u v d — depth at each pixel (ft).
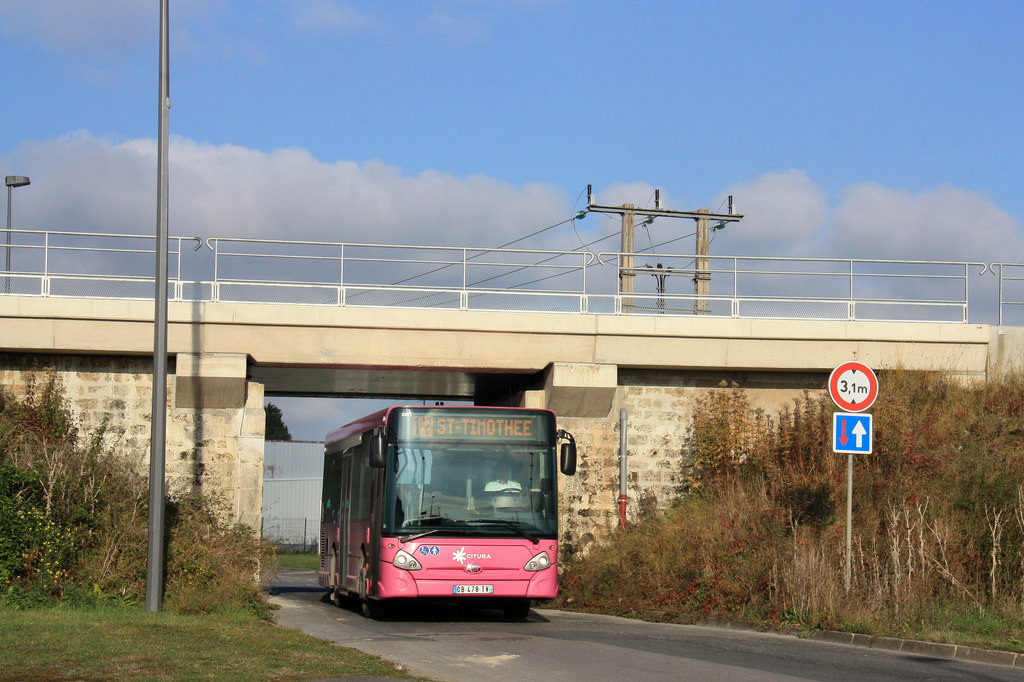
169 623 45.80
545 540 56.29
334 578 71.92
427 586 54.49
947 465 64.28
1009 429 70.95
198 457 76.95
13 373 76.23
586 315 81.46
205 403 77.25
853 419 52.60
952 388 78.95
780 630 51.72
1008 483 58.08
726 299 82.79
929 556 51.65
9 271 74.90
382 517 55.52
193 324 76.54
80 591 52.42
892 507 58.70
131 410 76.89
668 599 63.36
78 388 76.74
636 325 81.66
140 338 75.56
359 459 64.54
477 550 55.21
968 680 34.60
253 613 54.60
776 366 82.74
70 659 35.12
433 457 56.29
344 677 33.30
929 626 46.52
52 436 71.77
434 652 41.14
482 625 55.62
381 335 79.41
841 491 63.87
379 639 46.06
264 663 35.32
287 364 79.46
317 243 78.84
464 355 80.53
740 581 59.26
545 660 38.99
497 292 80.94
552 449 57.72
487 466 56.70
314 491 202.39
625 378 84.02
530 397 83.15
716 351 82.33
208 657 36.24
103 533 56.03
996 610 49.16
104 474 59.52
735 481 74.84
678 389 84.38
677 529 69.21
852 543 55.16
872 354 83.35
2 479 54.54
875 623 47.62
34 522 53.78
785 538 59.82
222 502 71.36
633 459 83.20
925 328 83.71
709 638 48.60
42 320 74.64
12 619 45.21
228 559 59.21
